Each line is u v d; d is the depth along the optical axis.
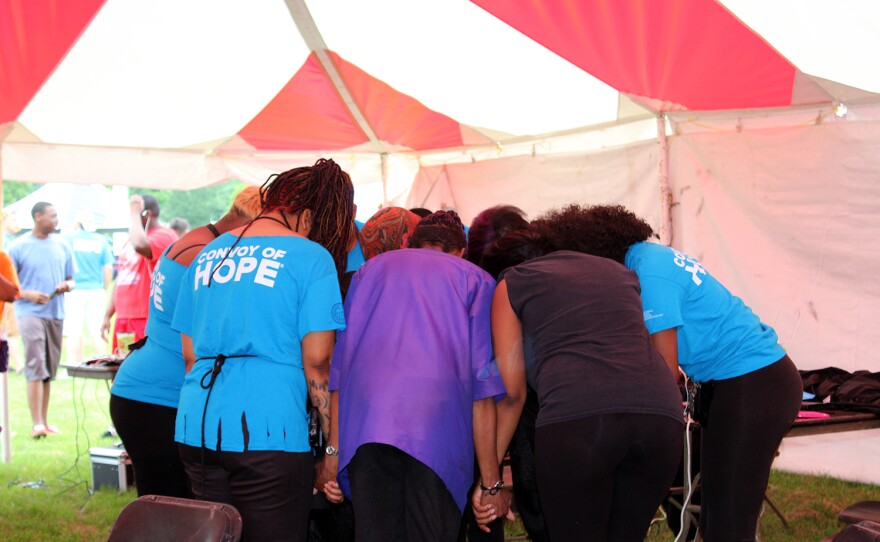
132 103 5.74
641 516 2.43
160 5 4.64
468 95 5.71
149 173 6.70
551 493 2.36
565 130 6.13
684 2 4.11
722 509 2.79
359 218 7.57
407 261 2.62
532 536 2.97
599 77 5.07
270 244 2.50
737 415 2.79
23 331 7.39
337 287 2.51
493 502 2.59
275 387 2.41
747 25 4.16
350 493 2.62
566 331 2.41
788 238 4.98
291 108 6.10
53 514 5.03
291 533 2.43
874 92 4.48
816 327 4.89
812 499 5.03
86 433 7.36
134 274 7.21
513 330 2.54
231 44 5.14
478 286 2.59
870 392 3.80
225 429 2.38
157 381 3.18
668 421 2.31
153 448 3.20
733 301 2.91
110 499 5.38
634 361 2.36
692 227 5.40
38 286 7.44
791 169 4.95
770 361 2.82
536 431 2.38
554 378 2.37
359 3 4.62
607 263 2.59
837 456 5.46
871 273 4.66
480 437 2.55
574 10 4.39
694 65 4.65
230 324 2.43
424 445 2.37
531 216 6.51
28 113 5.64
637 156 5.67
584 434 2.28
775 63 4.47
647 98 5.18
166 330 3.19
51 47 4.86
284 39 5.09
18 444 7.17
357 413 2.45
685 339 2.83
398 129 6.55
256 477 2.38
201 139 6.56
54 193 14.71
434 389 2.42
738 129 5.20
